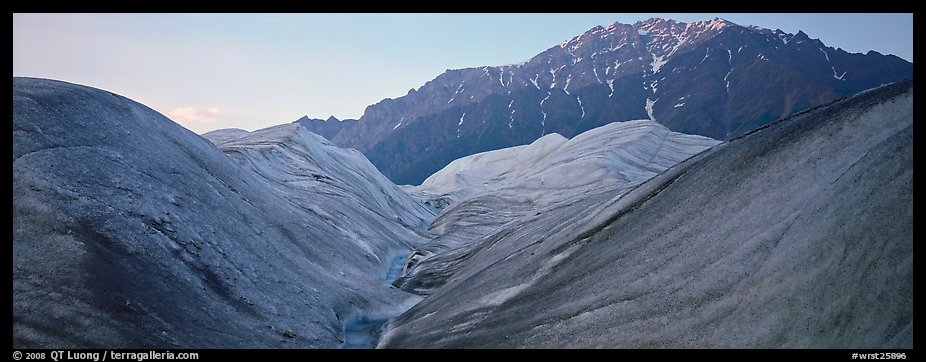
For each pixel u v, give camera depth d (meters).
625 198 30.02
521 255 31.06
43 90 28.86
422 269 43.97
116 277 20.66
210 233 28.22
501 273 29.36
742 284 17.91
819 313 15.93
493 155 156.00
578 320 20.08
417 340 24.73
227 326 22.12
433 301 31.03
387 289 36.34
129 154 29.36
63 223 21.86
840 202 18.30
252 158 56.78
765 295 17.16
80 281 19.59
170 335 19.50
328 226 45.19
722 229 20.78
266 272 28.97
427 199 113.31
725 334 16.70
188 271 24.20
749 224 20.11
